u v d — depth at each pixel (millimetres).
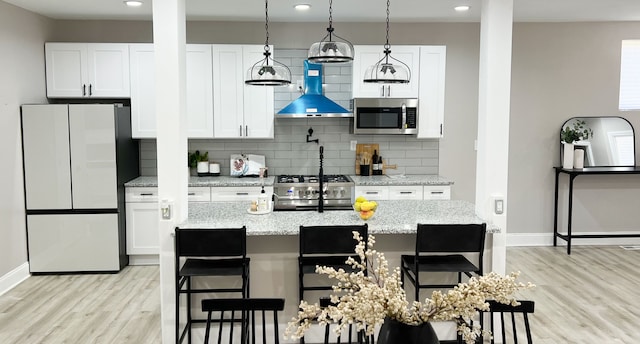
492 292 1339
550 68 5918
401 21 5738
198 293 3457
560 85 5941
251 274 3463
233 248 3043
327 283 3445
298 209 5320
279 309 2008
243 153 5883
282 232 3178
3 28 4543
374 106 5488
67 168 4930
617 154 5984
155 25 3219
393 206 4023
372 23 5770
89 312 4051
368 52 5492
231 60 5445
